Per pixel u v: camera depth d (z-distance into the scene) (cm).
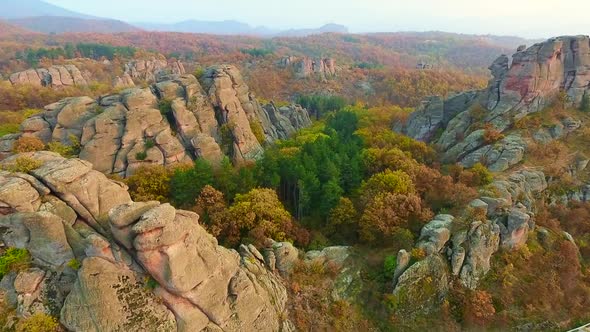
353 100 19062
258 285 3588
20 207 2970
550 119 6981
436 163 6819
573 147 6612
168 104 6912
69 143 6325
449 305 4284
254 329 3344
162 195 5559
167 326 2856
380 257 4691
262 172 6131
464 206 5025
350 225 5266
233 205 5128
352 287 4366
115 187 3475
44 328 2680
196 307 2992
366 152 6650
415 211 4884
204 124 7138
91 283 2756
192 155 6700
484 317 4212
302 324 3838
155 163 6181
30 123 6525
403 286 4225
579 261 5106
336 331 3900
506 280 4572
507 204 5091
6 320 2716
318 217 5612
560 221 5706
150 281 2889
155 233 2731
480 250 4562
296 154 6625
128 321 2775
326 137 7738
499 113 7262
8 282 2855
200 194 5300
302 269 4306
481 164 6162
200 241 3069
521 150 6350
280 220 4791
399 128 9431
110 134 6272
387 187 5362
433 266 4328
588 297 4625
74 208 3206
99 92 13288
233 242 4509
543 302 4475
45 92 11819
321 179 5975
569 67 7356
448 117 8406
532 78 7056
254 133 8206
